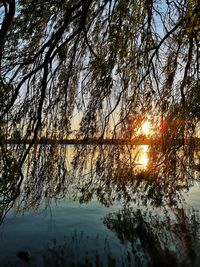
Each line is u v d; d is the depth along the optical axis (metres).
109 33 5.57
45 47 5.11
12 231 11.18
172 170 6.55
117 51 5.64
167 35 5.71
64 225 11.81
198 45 6.02
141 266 8.59
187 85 5.97
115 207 13.77
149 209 13.18
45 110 5.63
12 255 9.42
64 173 5.76
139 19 5.67
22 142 5.18
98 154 6.29
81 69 5.92
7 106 4.72
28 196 5.61
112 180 6.51
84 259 9.09
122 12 5.43
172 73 6.22
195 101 5.84
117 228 11.51
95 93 5.94
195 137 6.21
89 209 13.65
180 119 6.03
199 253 9.15
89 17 5.75
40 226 11.79
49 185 5.71
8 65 5.15
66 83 5.73
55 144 5.72
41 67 5.03
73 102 5.88
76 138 6.16
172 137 6.29
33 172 5.59
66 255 9.38
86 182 6.38
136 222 11.93
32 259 9.19
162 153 6.43
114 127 6.22
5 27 4.16
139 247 9.84
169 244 9.91
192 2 5.18
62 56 5.53
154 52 5.84
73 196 6.54
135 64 5.74
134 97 6.14
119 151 6.37
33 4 5.29
